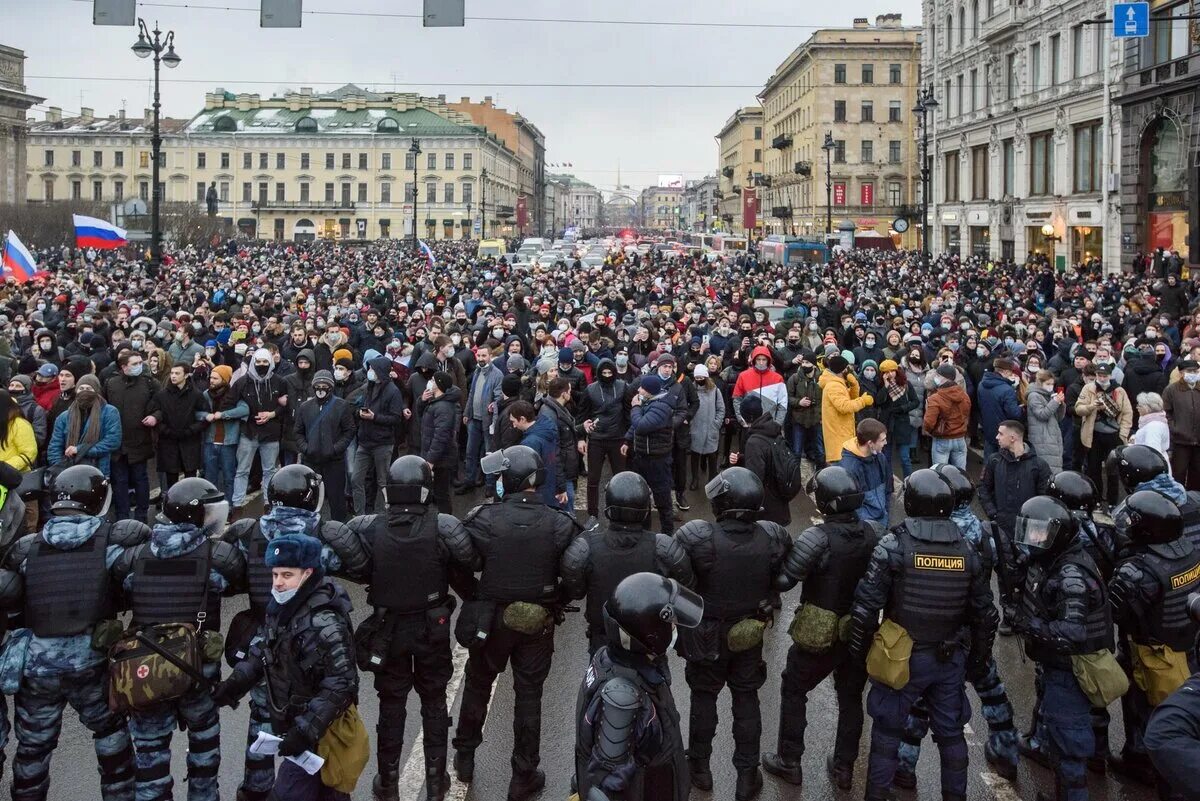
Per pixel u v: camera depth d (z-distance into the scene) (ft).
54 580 17.21
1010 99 190.39
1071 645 17.47
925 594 18.07
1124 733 22.72
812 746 22.09
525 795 19.44
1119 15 89.81
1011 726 20.68
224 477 41.06
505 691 24.77
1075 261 166.20
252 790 18.94
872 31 299.79
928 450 53.67
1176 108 132.26
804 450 48.70
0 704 17.72
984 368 52.01
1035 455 27.07
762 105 427.74
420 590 18.81
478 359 45.11
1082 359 44.62
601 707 12.74
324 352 52.70
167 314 71.67
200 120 411.75
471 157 408.67
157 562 17.19
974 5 204.95
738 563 18.97
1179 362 41.93
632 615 12.64
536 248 258.57
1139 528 19.12
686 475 48.06
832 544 19.33
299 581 15.83
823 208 303.89
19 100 296.10
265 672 16.56
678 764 13.32
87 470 18.29
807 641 19.34
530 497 19.80
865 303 83.10
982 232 205.98
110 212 241.55
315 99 424.46
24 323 57.47
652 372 39.70
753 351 43.32
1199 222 127.65
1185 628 18.93
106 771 17.94
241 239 314.14
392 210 408.26
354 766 15.97
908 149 301.63
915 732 20.06
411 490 18.79
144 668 16.43
